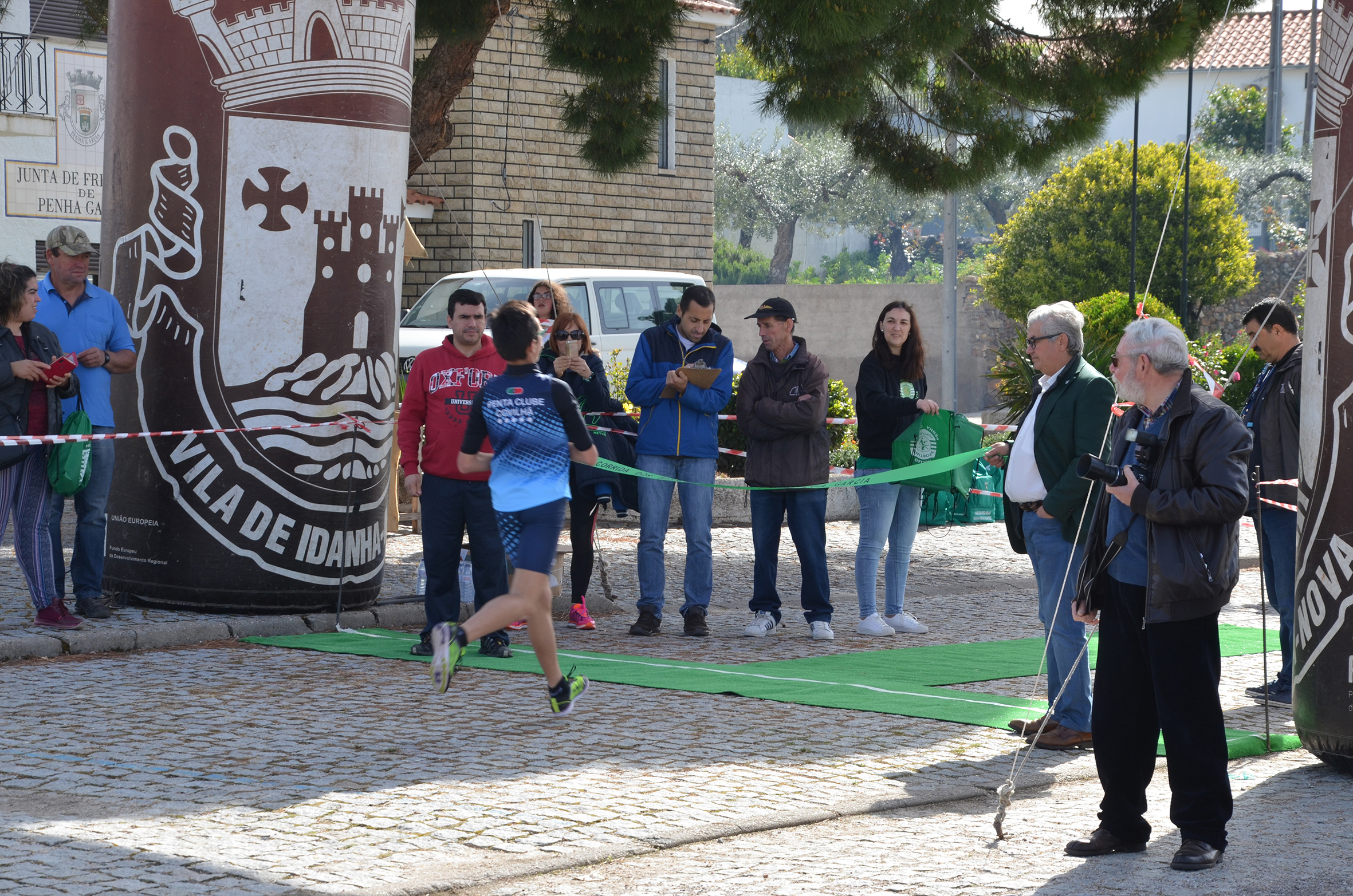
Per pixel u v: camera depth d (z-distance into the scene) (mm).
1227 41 68875
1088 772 6418
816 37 13031
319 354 9516
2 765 6031
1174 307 40344
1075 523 6719
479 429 6250
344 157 9516
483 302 8586
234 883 4602
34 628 8766
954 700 7812
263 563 9492
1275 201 53719
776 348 9750
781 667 8734
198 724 6832
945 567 14328
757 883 4785
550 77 25969
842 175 65750
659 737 6758
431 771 6059
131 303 9625
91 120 23547
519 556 6023
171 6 9375
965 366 43188
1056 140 16016
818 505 9875
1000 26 15875
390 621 9867
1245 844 5359
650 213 27844
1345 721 6332
